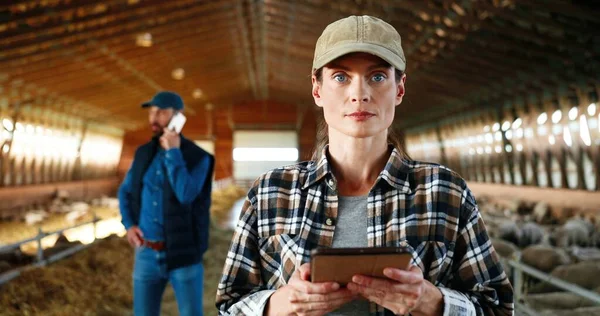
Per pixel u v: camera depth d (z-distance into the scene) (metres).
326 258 1.01
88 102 16.98
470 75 13.09
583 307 4.46
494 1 8.26
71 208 15.02
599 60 8.76
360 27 1.19
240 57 17.97
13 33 8.95
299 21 12.70
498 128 14.92
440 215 1.23
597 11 7.27
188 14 11.59
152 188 2.83
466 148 18.03
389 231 1.23
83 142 19.42
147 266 2.81
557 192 12.12
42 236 6.00
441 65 13.03
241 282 1.35
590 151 10.56
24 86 12.34
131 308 5.35
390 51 1.19
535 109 12.62
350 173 1.31
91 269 6.16
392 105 1.24
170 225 2.78
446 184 1.26
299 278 1.12
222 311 1.37
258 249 1.36
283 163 27.11
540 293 4.93
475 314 1.20
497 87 13.20
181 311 2.81
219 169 26.91
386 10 10.03
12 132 13.09
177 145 2.80
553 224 10.90
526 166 13.94
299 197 1.31
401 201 1.25
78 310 4.89
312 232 1.26
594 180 10.66
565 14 7.48
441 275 1.24
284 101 27.28
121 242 7.73
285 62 18.56
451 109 17.59
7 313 4.57
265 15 13.20
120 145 25.52
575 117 10.91
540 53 9.47
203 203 2.94
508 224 8.22
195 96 22.14
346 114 1.21
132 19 10.48
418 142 24.62
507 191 15.10
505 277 1.27
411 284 1.05
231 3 11.67
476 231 1.26
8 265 5.45
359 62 1.20
